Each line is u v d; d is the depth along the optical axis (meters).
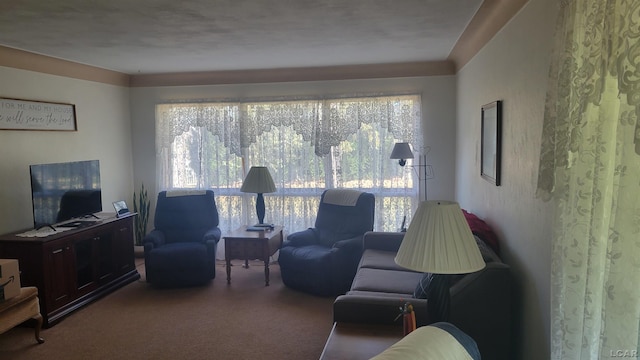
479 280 2.41
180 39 3.61
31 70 4.16
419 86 5.12
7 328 3.01
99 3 2.65
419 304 2.30
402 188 5.21
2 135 3.85
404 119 5.12
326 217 4.85
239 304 4.09
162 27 3.22
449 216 1.83
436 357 1.17
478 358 1.29
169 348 3.25
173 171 5.59
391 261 3.75
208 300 4.21
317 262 4.21
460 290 2.42
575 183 1.37
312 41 3.76
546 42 2.00
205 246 4.62
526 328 2.32
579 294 1.34
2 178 3.85
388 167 5.20
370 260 3.79
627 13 1.03
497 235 2.97
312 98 5.26
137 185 5.73
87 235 4.09
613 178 1.13
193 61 4.64
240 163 5.50
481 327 2.43
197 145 5.53
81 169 4.31
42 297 3.59
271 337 3.41
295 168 5.39
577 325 1.34
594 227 1.22
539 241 2.10
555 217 1.50
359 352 2.01
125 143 5.59
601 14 1.21
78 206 4.27
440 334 1.28
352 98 5.19
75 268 3.95
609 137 1.20
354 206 4.66
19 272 3.30
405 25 3.28
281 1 2.65
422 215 1.87
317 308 3.98
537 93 2.13
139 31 3.33
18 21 3.02
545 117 1.60
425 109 5.13
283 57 4.48
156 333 3.50
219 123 5.47
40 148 4.26
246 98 5.37
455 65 4.94
